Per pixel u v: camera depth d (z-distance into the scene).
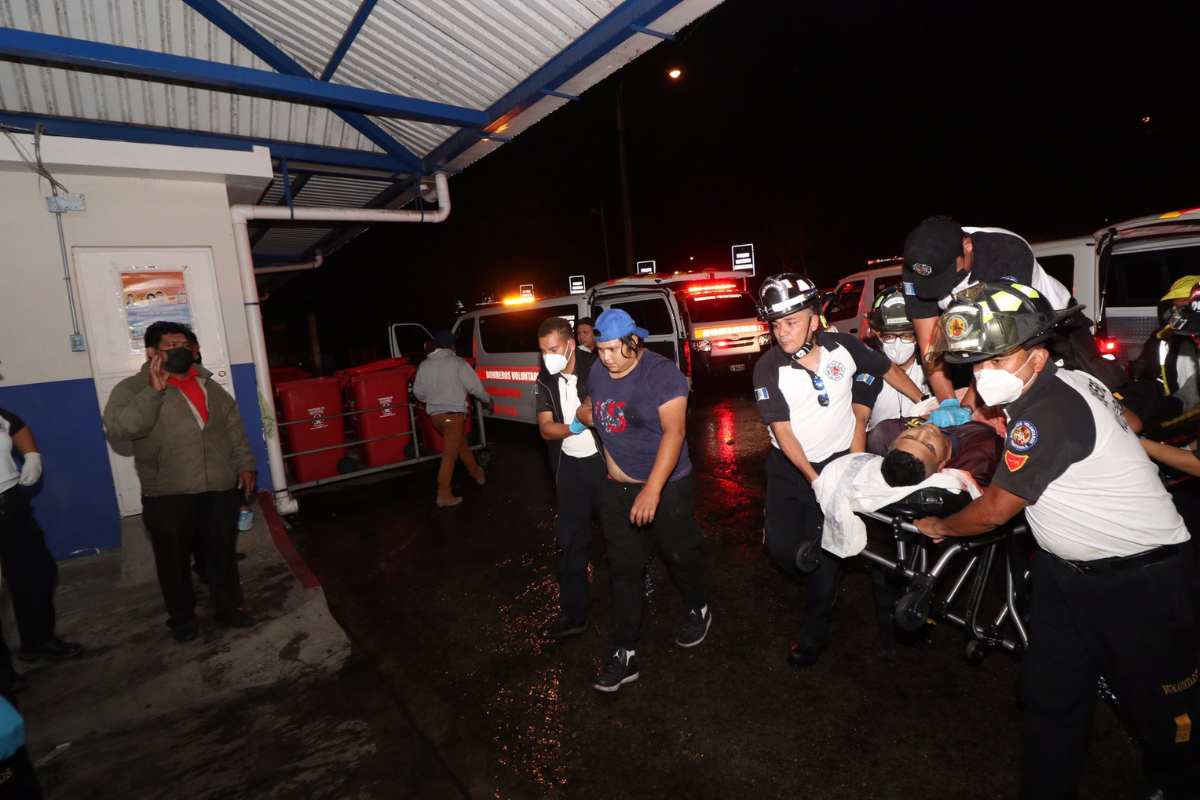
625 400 3.00
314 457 7.70
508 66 4.86
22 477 3.72
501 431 10.49
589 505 3.71
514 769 2.78
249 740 3.10
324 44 5.06
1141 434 2.67
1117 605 1.84
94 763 3.01
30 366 5.30
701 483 6.48
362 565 5.28
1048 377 1.82
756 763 2.69
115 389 3.73
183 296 5.95
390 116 5.46
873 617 3.73
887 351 3.80
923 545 2.73
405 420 8.27
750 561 4.62
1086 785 2.44
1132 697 1.90
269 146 6.23
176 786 2.82
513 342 9.86
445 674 3.56
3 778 1.69
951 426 2.41
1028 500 1.84
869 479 2.30
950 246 2.57
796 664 3.31
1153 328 5.60
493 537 5.65
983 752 2.63
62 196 5.36
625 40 4.14
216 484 3.92
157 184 5.80
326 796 2.69
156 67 4.13
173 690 3.53
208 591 4.66
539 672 3.50
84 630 4.22
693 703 3.12
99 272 5.58
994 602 3.69
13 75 4.73
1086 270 6.23
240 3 4.81
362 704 3.34
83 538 5.54
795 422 2.92
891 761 2.63
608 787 2.63
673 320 9.46
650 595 4.28
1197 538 3.02
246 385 6.30
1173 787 1.98
